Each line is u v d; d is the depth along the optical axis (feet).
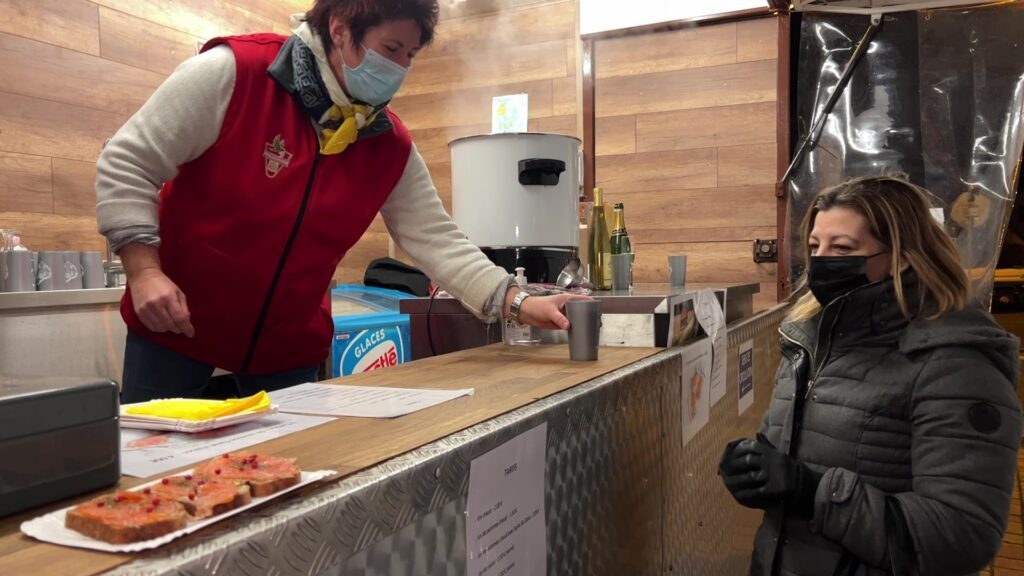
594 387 3.57
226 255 4.62
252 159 4.54
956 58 10.58
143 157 4.20
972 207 10.57
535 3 13.21
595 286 7.73
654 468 4.48
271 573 1.69
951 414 3.46
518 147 6.92
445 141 14.10
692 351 5.30
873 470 3.72
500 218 7.00
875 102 11.05
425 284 11.79
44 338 7.30
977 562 3.33
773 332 9.18
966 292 3.77
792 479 3.64
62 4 9.33
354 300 10.88
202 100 4.34
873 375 3.80
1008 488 3.38
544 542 3.06
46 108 9.18
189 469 2.19
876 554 3.44
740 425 7.10
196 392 4.97
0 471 1.76
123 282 8.77
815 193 11.50
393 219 5.40
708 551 5.95
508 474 2.74
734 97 12.00
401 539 2.16
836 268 3.92
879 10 10.31
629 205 12.77
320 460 2.25
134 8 10.25
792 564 3.93
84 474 1.95
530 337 5.68
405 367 4.41
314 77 4.50
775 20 11.66
